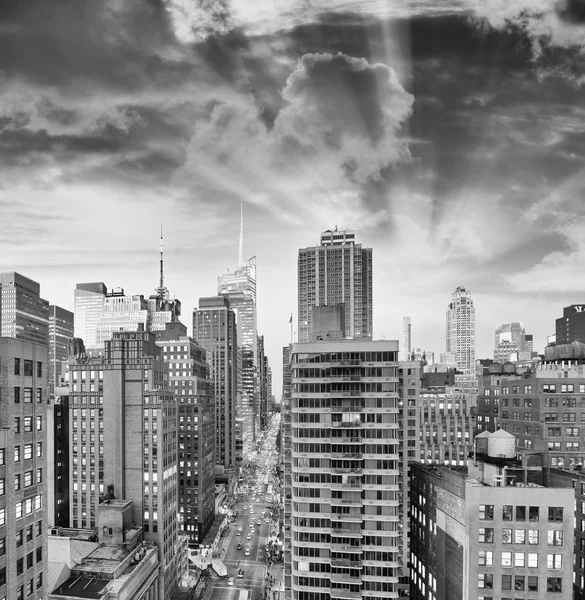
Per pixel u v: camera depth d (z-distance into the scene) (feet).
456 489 261.65
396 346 337.31
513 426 421.59
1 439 222.48
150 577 424.46
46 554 257.96
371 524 330.95
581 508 297.74
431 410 548.31
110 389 502.79
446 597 272.72
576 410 377.91
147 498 485.56
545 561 231.50
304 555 336.08
